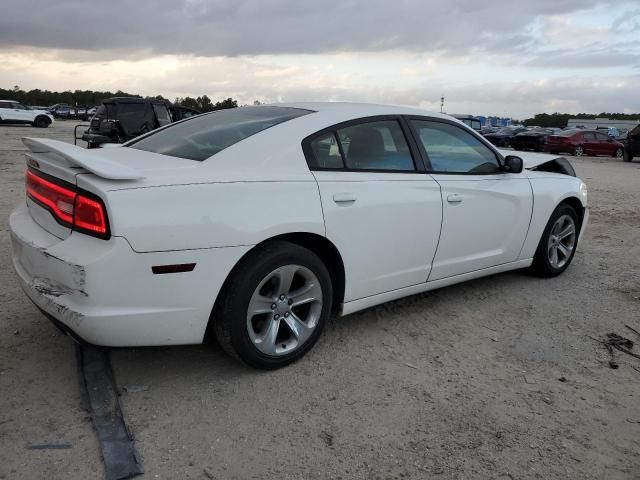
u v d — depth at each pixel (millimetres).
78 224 2578
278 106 3777
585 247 6410
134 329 2613
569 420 2799
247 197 2828
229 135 3297
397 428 2674
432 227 3748
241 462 2381
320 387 3012
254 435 2568
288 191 2982
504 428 2707
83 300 2525
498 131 35094
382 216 3414
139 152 3359
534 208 4594
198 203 2674
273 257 2920
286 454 2449
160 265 2592
